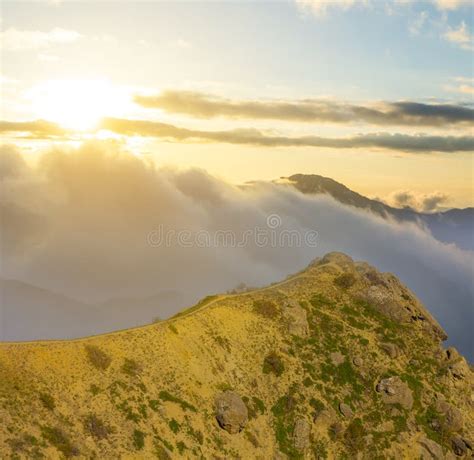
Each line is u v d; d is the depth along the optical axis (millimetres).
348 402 172500
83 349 150750
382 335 193375
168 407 148500
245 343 177625
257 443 155500
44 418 128750
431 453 166500
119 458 130250
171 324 171250
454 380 186500
